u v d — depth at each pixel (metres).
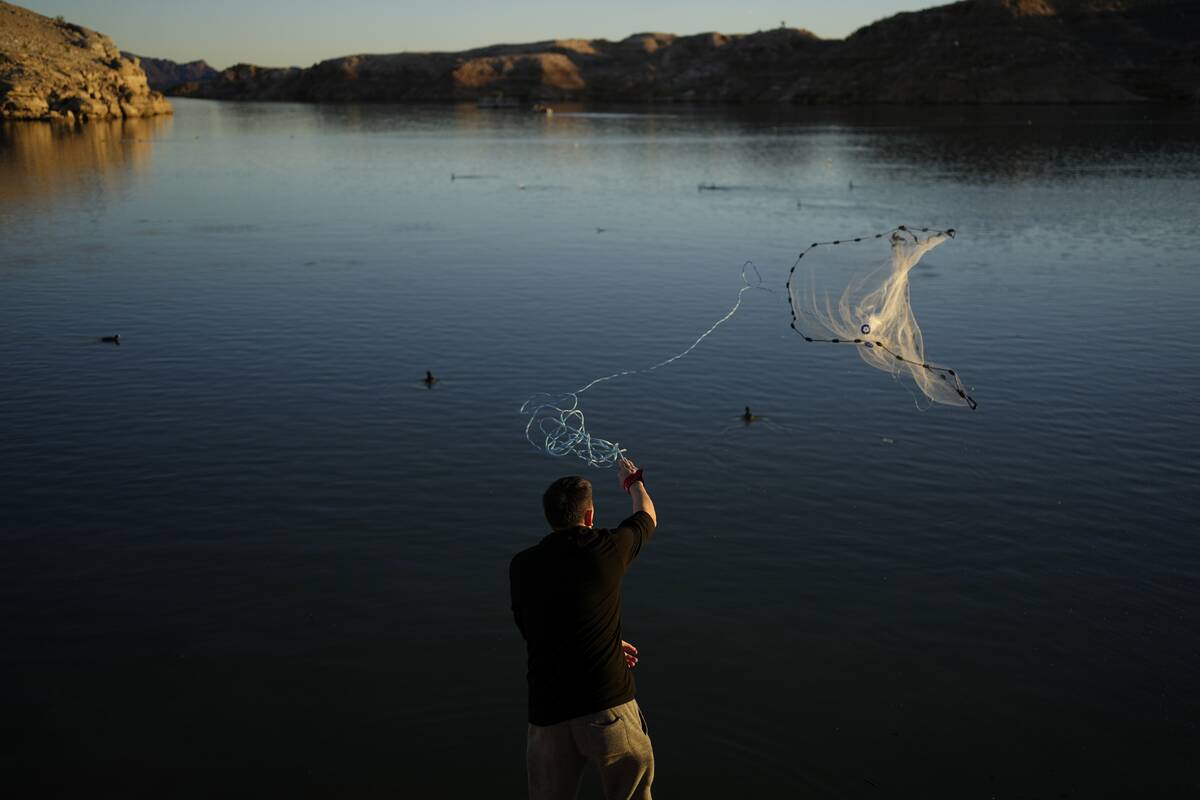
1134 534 11.65
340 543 11.48
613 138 108.81
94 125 118.25
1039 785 7.25
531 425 15.75
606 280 28.31
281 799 7.11
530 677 4.59
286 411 16.50
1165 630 9.45
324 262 31.17
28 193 50.28
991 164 70.31
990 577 10.59
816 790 7.16
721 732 7.85
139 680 8.65
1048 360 19.59
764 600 10.08
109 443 14.93
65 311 24.16
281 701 8.31
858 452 14.47
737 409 16.56
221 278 28.42
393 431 15.46
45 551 11.25
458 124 147.12
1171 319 23.16
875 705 8.25
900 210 45.38
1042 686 8.54
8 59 123.94
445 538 11.61
